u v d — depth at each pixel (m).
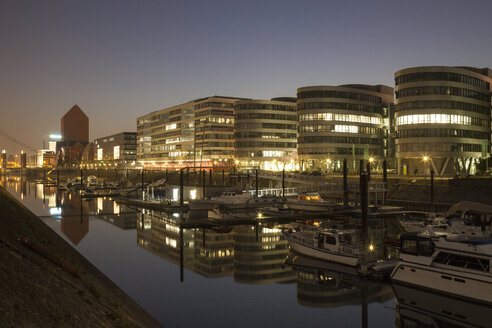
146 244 48.38
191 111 189.50
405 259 31.62
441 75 106.62
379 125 146.88
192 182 137.25
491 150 118.81
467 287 28.06
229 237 52.66
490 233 34.66
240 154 162.62
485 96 117.06
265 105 163.12
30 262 18.44
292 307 27.80
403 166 111.25
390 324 25.11
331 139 135.12
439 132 105.44
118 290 27.14
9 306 12.95
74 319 15.34
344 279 33.91
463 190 74.88
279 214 69.06
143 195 99.62
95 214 77.06
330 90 136.50
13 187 169.25
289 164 156.88
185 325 24.33
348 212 68.50
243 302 28.66
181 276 35.06
